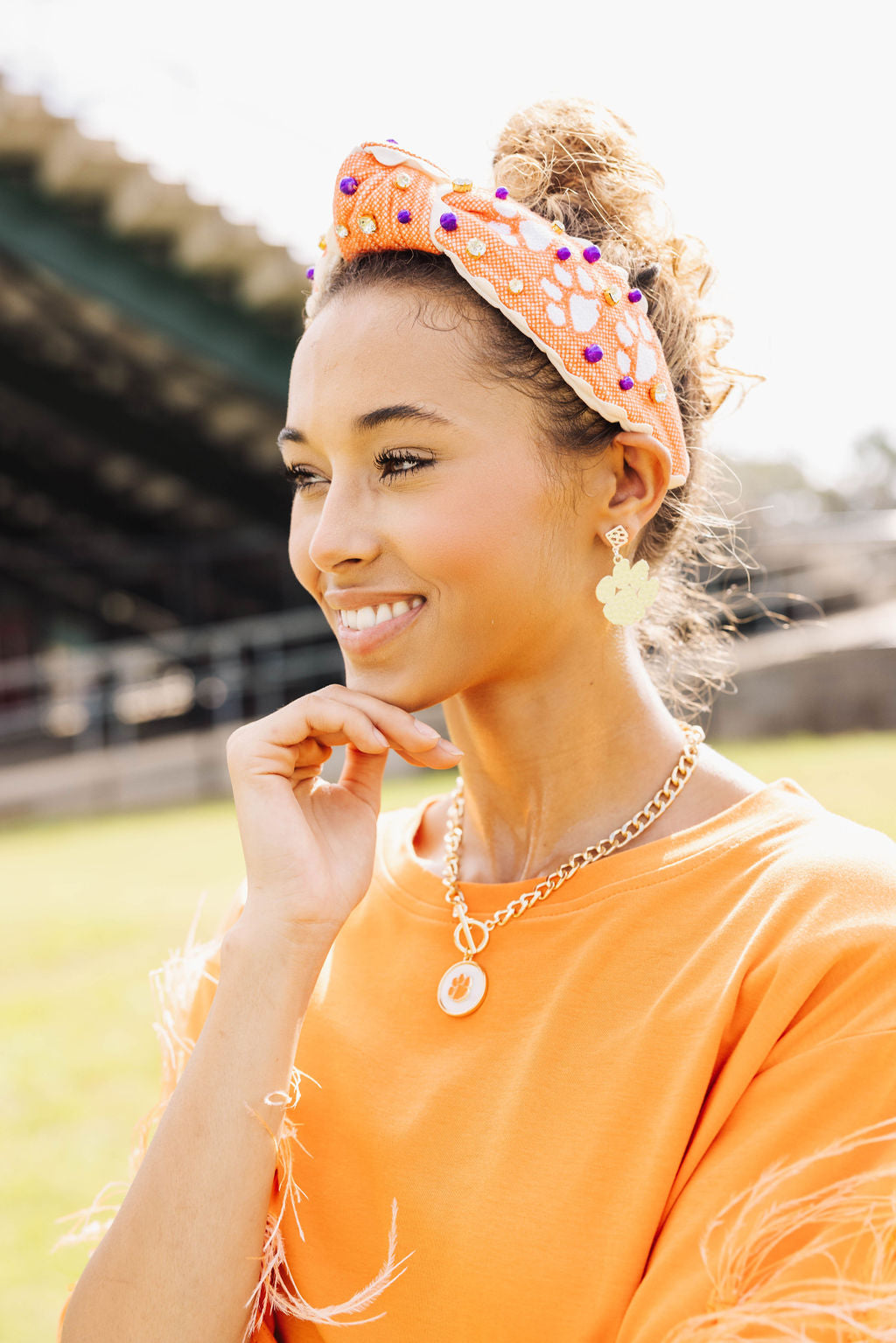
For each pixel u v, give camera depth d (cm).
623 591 116
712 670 158
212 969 137
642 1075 104
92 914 527
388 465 111
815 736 850
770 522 969
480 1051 114
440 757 117
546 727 123
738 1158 97
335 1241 116
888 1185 93
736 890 111
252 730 122
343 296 113
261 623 1217
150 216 723
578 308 110
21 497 1277
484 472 109
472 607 112
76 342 943
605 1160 103
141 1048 375
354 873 120
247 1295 110
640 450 116
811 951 101
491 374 109
